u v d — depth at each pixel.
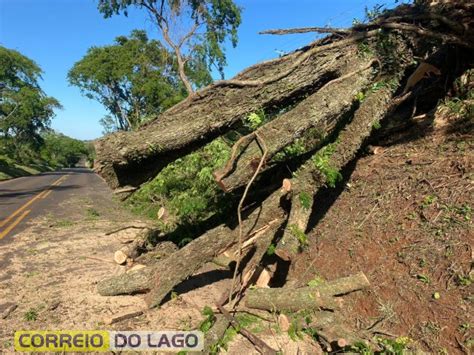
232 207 4.62
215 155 7.01
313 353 3.18
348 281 3.53
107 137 3.70
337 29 4.48
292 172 4.24
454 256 3.27
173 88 28.59
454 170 4.13
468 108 4.88
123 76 28.67
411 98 6.08
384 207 4.23
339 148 4.35
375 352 3.01
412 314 3.15
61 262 5.47
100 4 21.72
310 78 4.26
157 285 3.92
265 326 3.52
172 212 6.10
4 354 3.10
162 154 4.03
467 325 2.82
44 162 60.81
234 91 4.08
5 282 4.65
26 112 39.31
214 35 22.00
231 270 4.84
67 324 3.60
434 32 4.67
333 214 4.71
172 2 18.45
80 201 12.53
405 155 4.91
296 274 4.30
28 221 8.69
